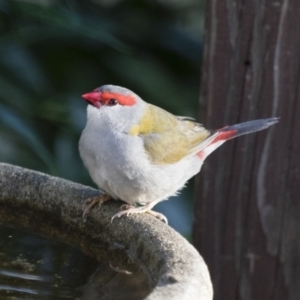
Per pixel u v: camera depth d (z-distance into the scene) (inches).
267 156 330.6
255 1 319.0
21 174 296.0
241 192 335.6
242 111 327.6
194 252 227.5
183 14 466.6
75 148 411.5
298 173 329.1
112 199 306.3
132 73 429.7
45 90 414.3
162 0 457.4
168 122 317.1
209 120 331.9
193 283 204.4
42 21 412.2
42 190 290.7
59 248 268.8
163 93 430.9
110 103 301.6
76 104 413.7
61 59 433.1
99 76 434.9
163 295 195.9
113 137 298.4
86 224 280.8
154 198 310.7
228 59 325.7
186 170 320.2
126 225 262.5
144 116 307.4
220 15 323.3
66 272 248.4
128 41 447.8
